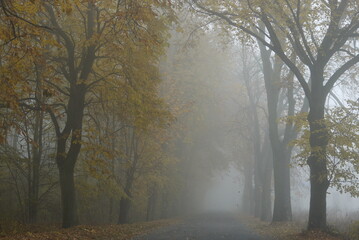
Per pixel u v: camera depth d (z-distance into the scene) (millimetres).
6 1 9672
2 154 18359
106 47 14625
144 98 15750
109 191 20562
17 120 14242
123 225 19953
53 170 21516
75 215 15594
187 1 16500
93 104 17906
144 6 12156
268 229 20125
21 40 10281
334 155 14031
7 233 13883
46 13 15984
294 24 15328
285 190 24547
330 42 15672
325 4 14703
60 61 15438
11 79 11133
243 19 15172
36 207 19906
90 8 14383
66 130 15312
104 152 15312
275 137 24734
